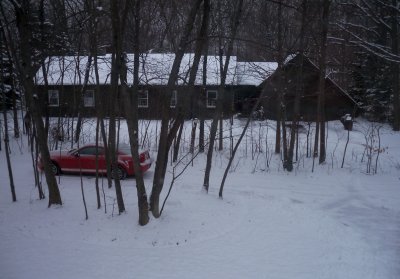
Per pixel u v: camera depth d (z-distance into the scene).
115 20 7.57
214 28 14.00
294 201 11.84
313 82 28.42
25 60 9.24
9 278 6.18
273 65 26.89
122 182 13.70
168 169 15.99
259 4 17.23
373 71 31.06
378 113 30.53
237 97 29.14
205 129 23.78
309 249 7.68
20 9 9.08
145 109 27.09
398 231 9.22
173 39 15.41
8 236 7.97
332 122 29.03
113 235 7.83
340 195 12.75
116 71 7.86
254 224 9.06
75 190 11.98
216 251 7.38
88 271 6.44
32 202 10.29
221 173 15.58
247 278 6.32
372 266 7.00
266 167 16.66
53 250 7.27
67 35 15.50
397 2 20.48
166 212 8.92
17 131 21.20
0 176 14.45
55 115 28.08
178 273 6.43
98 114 10.38
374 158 18.41
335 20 19.47
